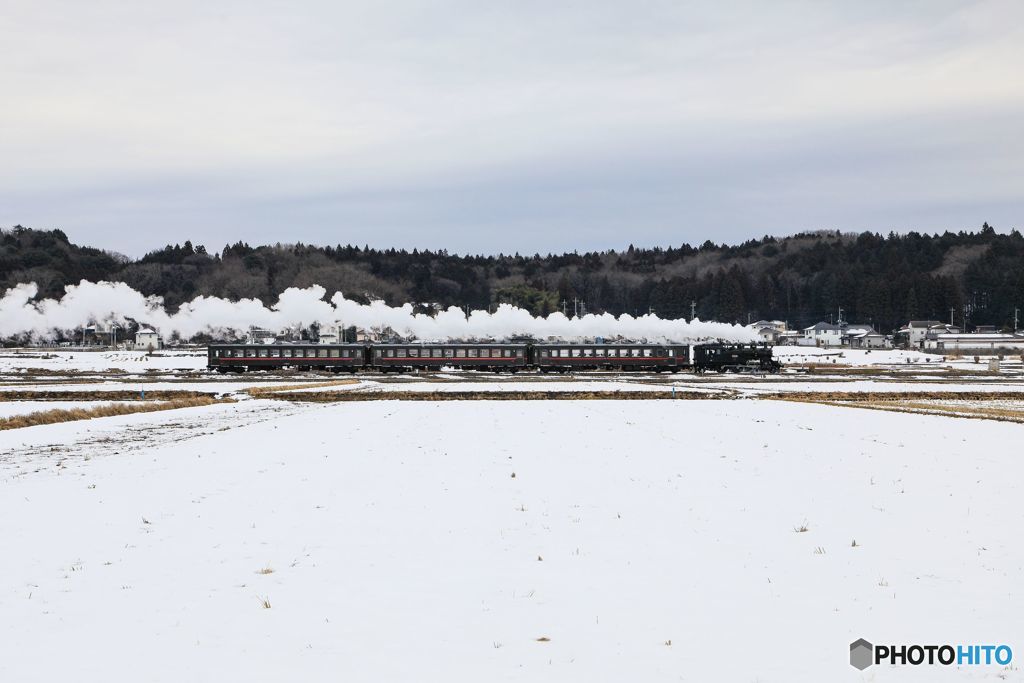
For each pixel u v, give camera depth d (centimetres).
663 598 1348
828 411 5412
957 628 1204
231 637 1182
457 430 4156
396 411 5525
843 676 1039
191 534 1794
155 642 1162
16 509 2073
